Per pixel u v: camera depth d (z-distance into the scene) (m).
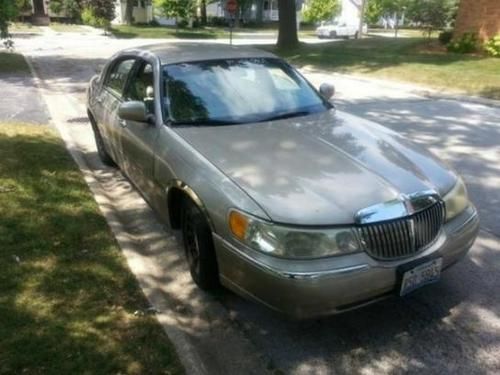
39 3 35.50
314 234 2.51
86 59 17.83
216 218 2.84
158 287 3.29
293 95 4.11
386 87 12.16
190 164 3.16
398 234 2.64
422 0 28.64
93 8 35.59
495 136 7.29
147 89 4.12
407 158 3.19
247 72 4.14
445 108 9.41
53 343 2.67
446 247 2.85
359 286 2.55
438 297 3.28
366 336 2.92
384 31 44.97
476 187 5.24
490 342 2.85
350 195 2.68
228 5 23.72
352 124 3.76
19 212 4.26
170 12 38.19
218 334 2.95
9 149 6.04
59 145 6.40
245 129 3.52
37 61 16.83
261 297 2.65
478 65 13.84
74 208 4.41
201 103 3.77
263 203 2.63
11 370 2.46
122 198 4.95
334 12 48.75
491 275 3.54
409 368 2.66
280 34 22.30
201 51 4.35
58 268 3.42
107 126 5.01
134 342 2.71
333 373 2.63
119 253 3.68
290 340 2.89
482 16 16.22
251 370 2.66
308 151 3.15
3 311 2.92
